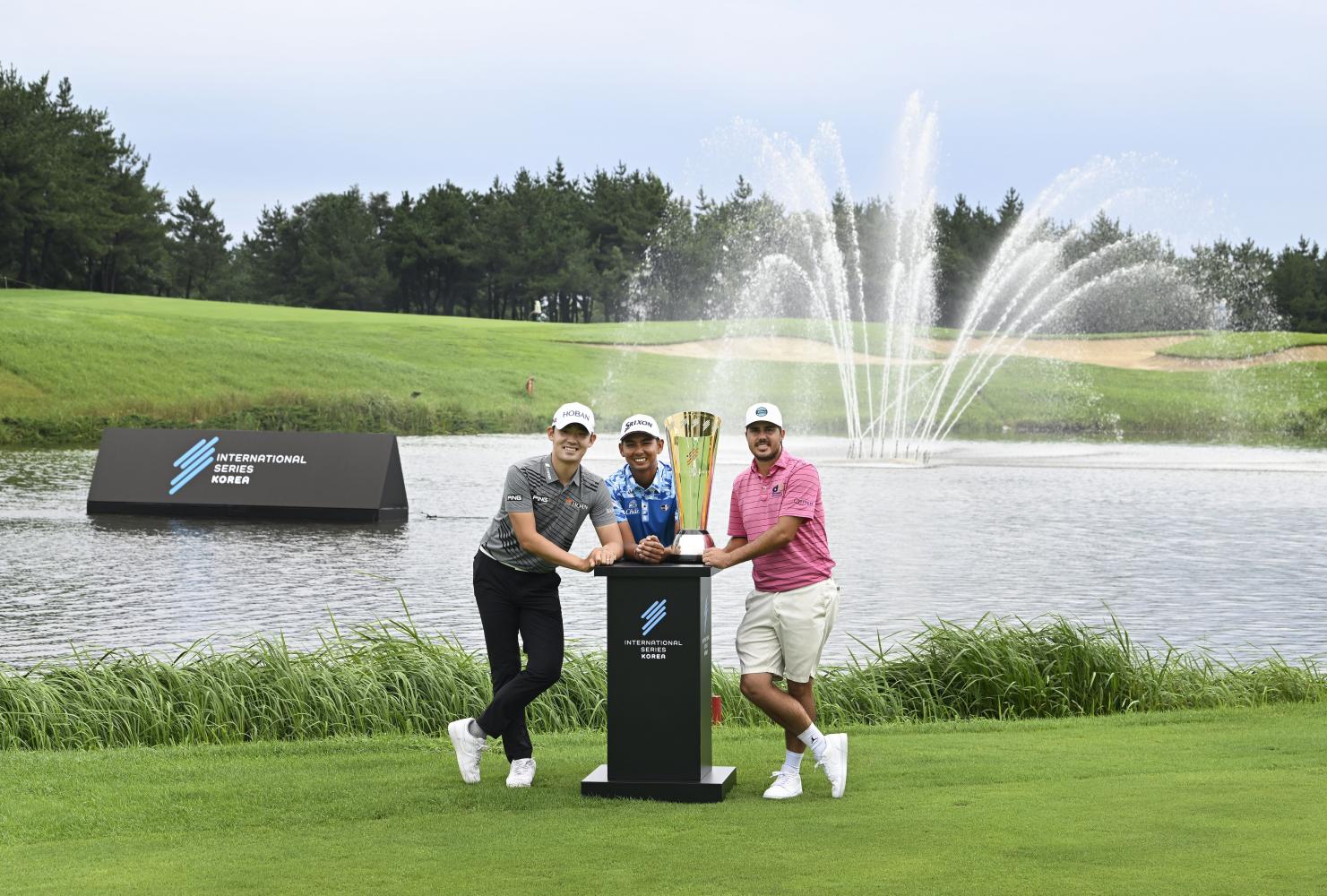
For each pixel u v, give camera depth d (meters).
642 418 6.80
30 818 6.02
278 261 132.88
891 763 7.15
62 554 18.20
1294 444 46.78
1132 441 48.09
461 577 16.20
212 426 44.84
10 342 51.06
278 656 9.44
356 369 55.81
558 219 120.38
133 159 110.56
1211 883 4.72
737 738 8.23
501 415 50.41
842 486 28.53
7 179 94.12
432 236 119.06
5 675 9.25
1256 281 99.75
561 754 7.66
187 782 6.79
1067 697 9.70
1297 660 11.52
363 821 5.96
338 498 22.62
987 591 15.16
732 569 17.19
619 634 6.41
